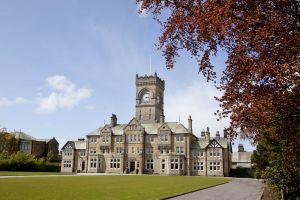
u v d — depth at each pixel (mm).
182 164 89938
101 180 45625
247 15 10211
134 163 94875
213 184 44250
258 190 35938
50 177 49812
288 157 13273
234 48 10766
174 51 12367
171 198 25500
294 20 10750
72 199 21922
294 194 24109
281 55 10086
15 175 53531
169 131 93438
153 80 111000
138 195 26031
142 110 110250
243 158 110438
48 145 116062
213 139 90438
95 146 100688
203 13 10633
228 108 11156
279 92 10578
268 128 12211
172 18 11828
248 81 10516
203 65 11883
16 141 106750
